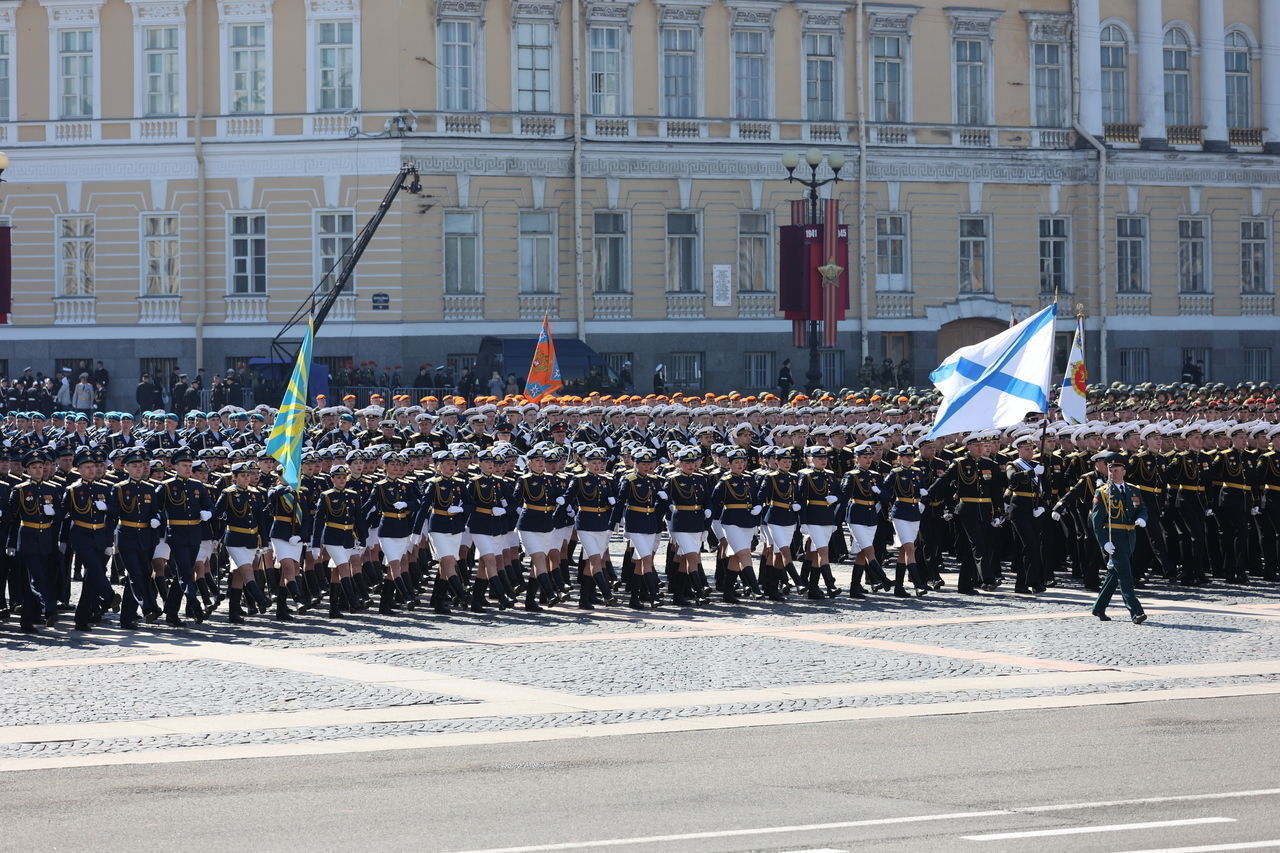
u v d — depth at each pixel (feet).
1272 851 63.36
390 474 140.05
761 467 152.97
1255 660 111.04
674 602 143.74
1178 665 109.29
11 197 319.47
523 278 316.40
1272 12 367.66
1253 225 366.63
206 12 312.91
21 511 128.88
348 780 78.18
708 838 66.23
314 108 310.24
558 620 134.31
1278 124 368.07
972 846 64.64
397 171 306.96
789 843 65.46
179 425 223.30
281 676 107.34
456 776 78.74
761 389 331.36
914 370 340.39
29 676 107.76
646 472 142.10
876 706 96.07
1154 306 356.79
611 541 194.08
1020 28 346.74
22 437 191.42
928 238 341.00
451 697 99.60
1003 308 345.92
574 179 316.60
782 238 285.64
